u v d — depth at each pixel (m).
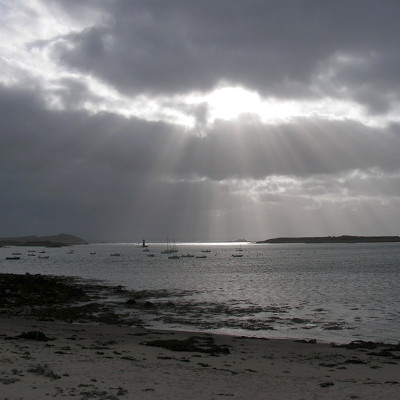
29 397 12.31
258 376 18.28
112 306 45.94
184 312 42.72
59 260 177.38
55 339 25.72
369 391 15.95
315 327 35.50
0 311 40.12
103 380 15.42
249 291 61.28
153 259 183.38
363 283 72.38
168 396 13.93
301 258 174.38
